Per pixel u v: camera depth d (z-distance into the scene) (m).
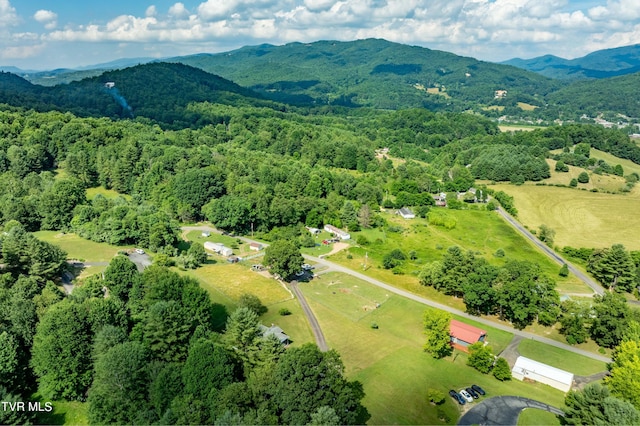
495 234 185.12
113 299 83.19
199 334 78.69
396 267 141.00
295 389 60.34
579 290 134.25
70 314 73.44
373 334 100.69
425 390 80.06
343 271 140.38
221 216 173.12
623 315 95.81
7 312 78.88
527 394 80.81
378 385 80.56
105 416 64.75
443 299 120.44
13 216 145.50
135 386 66.69
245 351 76.69
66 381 70.06
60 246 134.88
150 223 143.38
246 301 105.00
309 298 118.50
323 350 92.00
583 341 99.88
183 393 64.94
